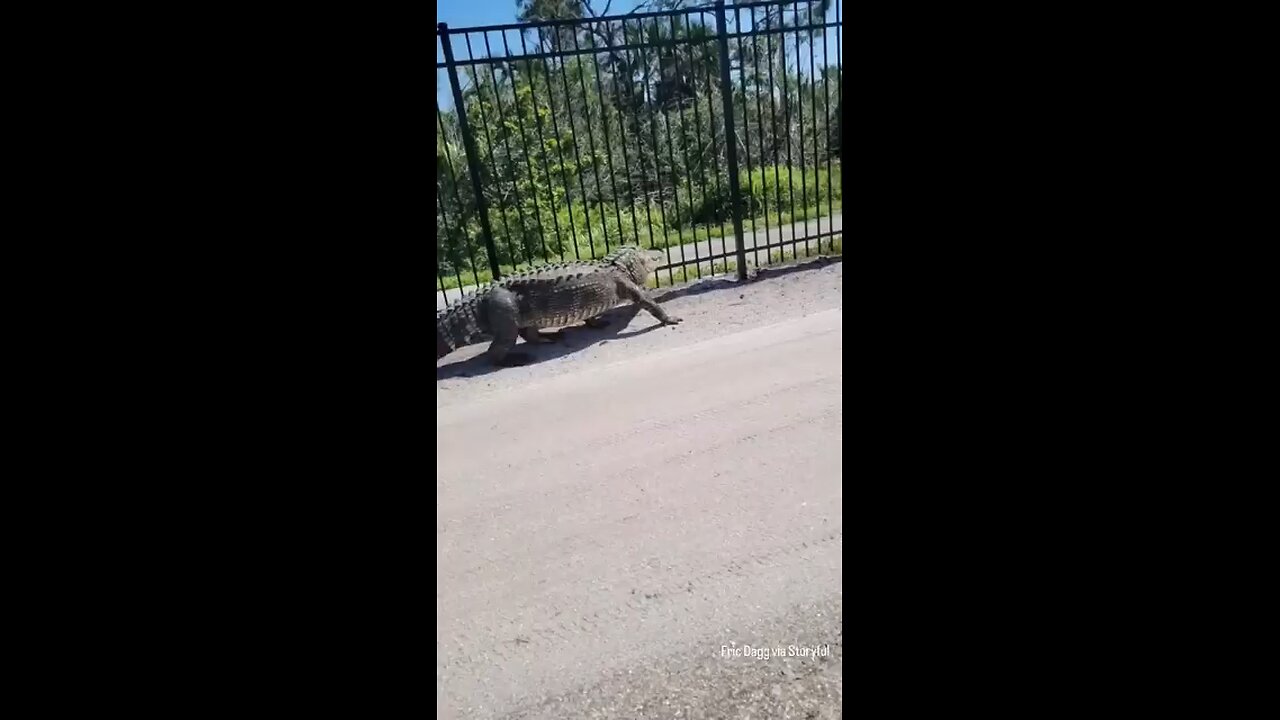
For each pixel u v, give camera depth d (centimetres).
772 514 297
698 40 682
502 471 356
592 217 884
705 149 932
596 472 343
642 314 652
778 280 695
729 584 259
